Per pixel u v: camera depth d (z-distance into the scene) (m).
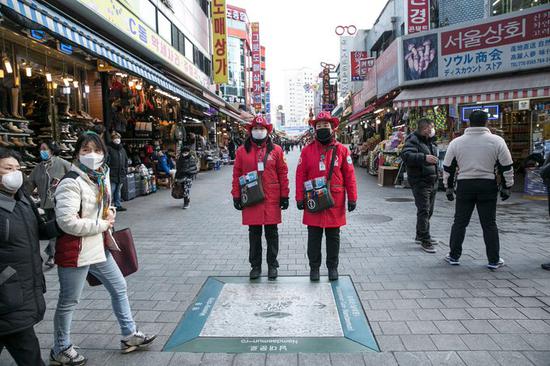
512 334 3.38
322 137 4.64
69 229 2.78
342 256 5.66
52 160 5.89
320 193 4.52
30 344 2.55
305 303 4.09
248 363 3.05
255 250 4.86
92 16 8.92
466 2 15.67
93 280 3.27
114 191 9.65
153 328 3.66
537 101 13.19
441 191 11.78
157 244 6.60
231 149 29.03
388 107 17.83
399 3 22.59
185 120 21.45
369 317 3.75
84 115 11.33
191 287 4.64
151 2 13.80
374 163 16.42
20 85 9.29
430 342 3.28
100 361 3.14
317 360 3.06
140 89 12.45
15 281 2.37
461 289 4.37
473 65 12.31
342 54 44.06
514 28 11.58
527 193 9.88
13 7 4.86
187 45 19.69
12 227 2.36
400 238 6.60
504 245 5.96
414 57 13.27
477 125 4.94
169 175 14.48
